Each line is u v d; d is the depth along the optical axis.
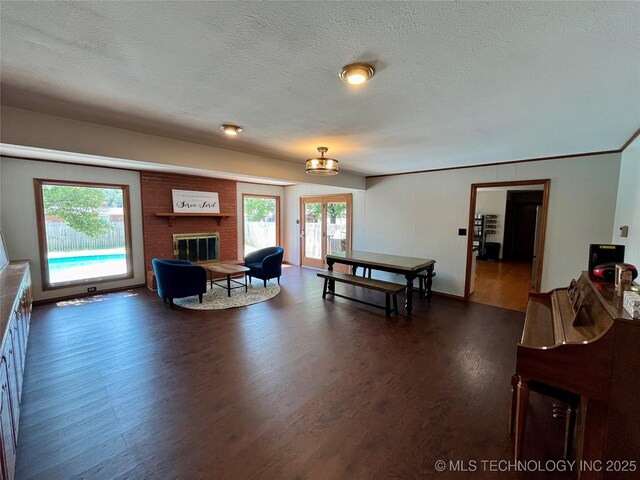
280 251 5.86
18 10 1.11
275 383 2.43
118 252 5.23
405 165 4.63
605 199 3.56
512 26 1.20
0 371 1.48
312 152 3.69
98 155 2.61
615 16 1.12
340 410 2.10
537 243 4.30
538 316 2.35
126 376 2.52
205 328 3.58
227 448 1.75
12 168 4.12
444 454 1.72
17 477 1.55
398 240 5.60
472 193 4.62
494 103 2.04
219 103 2.10
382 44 1.35
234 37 1.30
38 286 4.41
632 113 2.18
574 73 1.59
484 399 2.23
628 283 1.72
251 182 7.38
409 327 3.65
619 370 1.35
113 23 1.20
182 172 5.66
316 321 3.84
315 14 1.14
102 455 1.70
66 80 1.75
